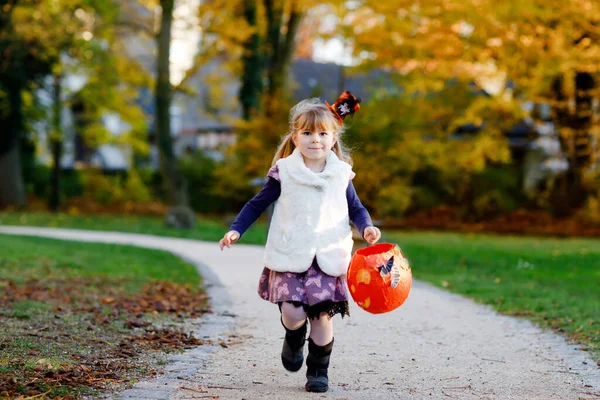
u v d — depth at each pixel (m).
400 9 17.47
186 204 22.55
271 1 25.73
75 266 10.67
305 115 4.35
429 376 4.69
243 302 7.83
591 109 20.56
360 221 4.34
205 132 42.62
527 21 15.83
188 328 6.25
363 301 4.09
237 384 4.36
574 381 4.59
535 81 17.23
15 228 20.23
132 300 7.60
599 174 22.61
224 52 25.67
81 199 31.98
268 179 4.45
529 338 6.05
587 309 7.46
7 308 6.52
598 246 17.08
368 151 22.86
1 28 23.25
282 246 4.26
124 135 32.09
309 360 4.29
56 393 3.94
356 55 18.62
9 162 27.83
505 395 4.22
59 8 23.86
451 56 17.58
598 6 15.23
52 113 28.86
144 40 28.83
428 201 25.52
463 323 6.75
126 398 3.96
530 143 29.73
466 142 21.08
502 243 18.03
